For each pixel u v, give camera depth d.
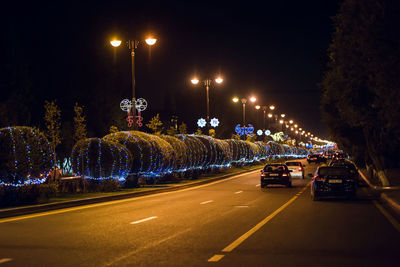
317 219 15.78
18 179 19.81
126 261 9.20
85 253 10.02
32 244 11.14
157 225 14.38
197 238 11.92
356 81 23.95
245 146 69.12
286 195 26.47
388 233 12.74
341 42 23.88
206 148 46.62
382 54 19.67
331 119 38.81
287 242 11.31
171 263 9.00
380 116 23.75
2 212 17.08
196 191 30.11
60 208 20.05
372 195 26.27
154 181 35.25
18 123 42.94
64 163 46.47
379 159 32.53
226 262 9.07
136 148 31.75
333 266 8.72
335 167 23.39
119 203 22.25
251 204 21.27
